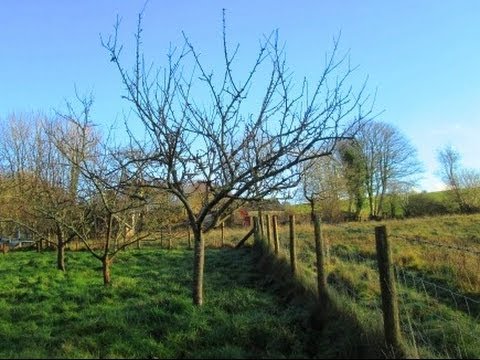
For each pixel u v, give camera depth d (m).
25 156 31.80
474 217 32.84
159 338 9.06
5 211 30.17
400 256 17.20
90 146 18.17
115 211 14.75
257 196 10.44
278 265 14.45
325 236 25.30
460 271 14.73
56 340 9.03
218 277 16.12
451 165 55.75
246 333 8.83
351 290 12.41
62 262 19.88
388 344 7.22
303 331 9.00
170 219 21.52
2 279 17.36
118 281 15.79
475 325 10.55
